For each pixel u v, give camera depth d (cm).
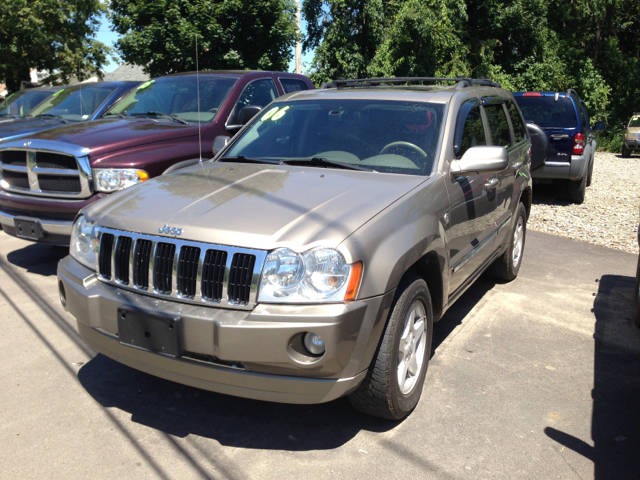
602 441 302
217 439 296
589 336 445
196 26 1504
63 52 2311
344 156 373
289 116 425
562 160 973
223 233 269
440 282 341
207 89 649
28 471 265
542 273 613
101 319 292
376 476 269
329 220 275
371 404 295
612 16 2938
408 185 327
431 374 373
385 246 278
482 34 2248
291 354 255
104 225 304
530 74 2225
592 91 2764
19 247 645
